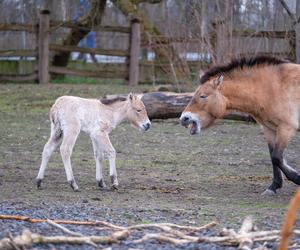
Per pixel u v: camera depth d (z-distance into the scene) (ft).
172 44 77.56
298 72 37.47
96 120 38.42
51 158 47.70
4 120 63.46
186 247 23.94
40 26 86.69
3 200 33.73
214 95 37.42
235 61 37.93
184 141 54.65
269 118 37.60
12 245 22.68
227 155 49.57
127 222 28.84
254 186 39.91
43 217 28.91
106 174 42.68
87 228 26.71
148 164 46.16
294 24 63.77
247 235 23.88
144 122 39.52
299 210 32.60
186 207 33.22
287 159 48.06
